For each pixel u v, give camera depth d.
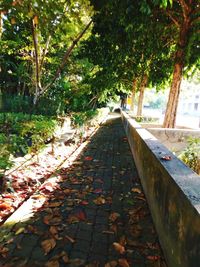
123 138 10.92
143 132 6.05
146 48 8.73
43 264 2.39
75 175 5.20
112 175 5.35
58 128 7.54
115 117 27.97
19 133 5.70
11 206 3.59
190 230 1.77
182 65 8.99
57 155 6.64
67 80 15.29
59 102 14.05
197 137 7.72
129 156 7.27
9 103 15.02
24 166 5.23
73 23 7.26
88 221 3.27
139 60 10.04
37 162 5.62
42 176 4.97
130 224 3.26
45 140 6.65
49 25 5.39
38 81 7.91
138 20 6.55
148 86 17.42
